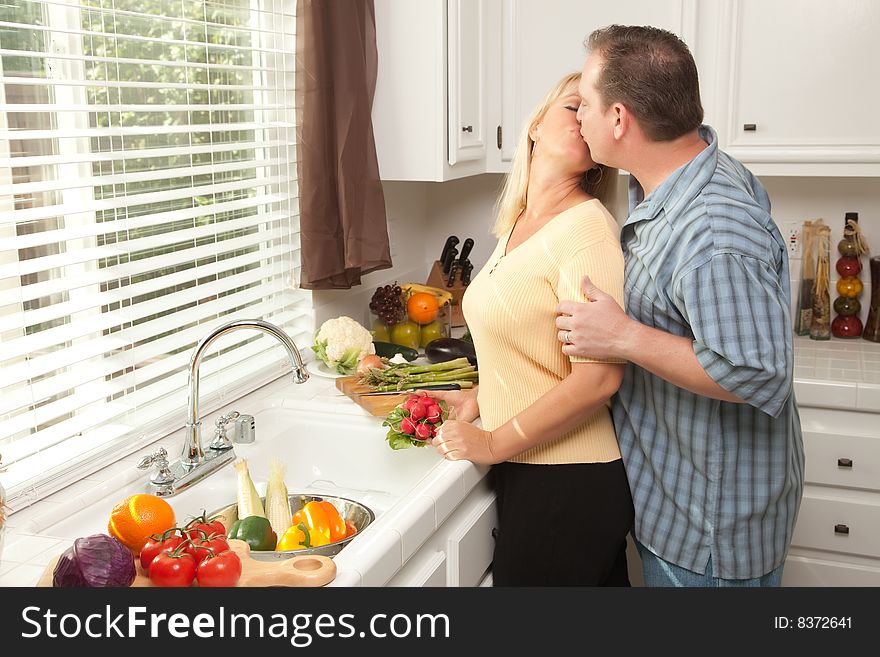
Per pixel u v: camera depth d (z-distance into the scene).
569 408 1.58
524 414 1.63
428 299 2.61
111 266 1.83
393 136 2.45
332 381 2.24
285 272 2.38
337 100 2.24
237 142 2.20
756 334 1.38
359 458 1.99
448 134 2.44
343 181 2.26
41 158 1.54
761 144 2.53
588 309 1.50
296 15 2.19
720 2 2.48
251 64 2.24
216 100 2.14
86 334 1.65
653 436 1.67
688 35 2.51
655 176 1.56
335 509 1.67
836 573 2.45
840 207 2.82
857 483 2.39
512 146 2.71
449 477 1.62
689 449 1.59
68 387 1.63
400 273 2.99
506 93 2.69
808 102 2.48
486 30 2.60
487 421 1.78
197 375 1.69
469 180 3.13
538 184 1.75
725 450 1.57
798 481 1.65
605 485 1.70
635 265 1.60
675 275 1.46
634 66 1.50
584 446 1.70
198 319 1.99
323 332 2.28
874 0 2.39
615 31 1.57
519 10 2.64
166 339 1.94
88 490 1.57
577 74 1.75
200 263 2.13
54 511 1.48
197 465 1.71
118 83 1.69
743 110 2.53
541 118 1.75
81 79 1.73
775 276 1.44
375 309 2.58
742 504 1.58
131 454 1.74
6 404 1.51
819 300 2.78
